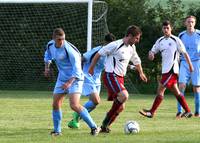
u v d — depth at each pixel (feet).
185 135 82.99
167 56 106.83
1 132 86.12
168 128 92.07
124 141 75.92
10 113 117.29
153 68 197.36
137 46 196.54
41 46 193.77
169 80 106.83
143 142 75.15
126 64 85.15
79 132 85.81
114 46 83.61
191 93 194.59
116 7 197.06
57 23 190.70
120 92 83.71
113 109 84.38
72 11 189.16
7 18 193.57
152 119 106.93
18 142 75.10
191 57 116.37
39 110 124.67
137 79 198.70
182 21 194.39
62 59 78.74
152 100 161.48
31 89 197.98
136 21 196.65
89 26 163.84
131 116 112.37
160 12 196.13
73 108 80.64
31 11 192.24
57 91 80.64
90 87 92.43
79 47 189.67
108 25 197.67
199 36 116.67
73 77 78.13
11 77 198.08
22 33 193.77
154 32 195.72
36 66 195.72
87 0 165.27
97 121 104.27
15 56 195.83
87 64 92.99
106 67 85.20
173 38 106.52
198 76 115.34
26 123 98.78
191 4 199.93
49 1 167.84
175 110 129.29
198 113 114.62
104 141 75.82
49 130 88.84
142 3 197.16
